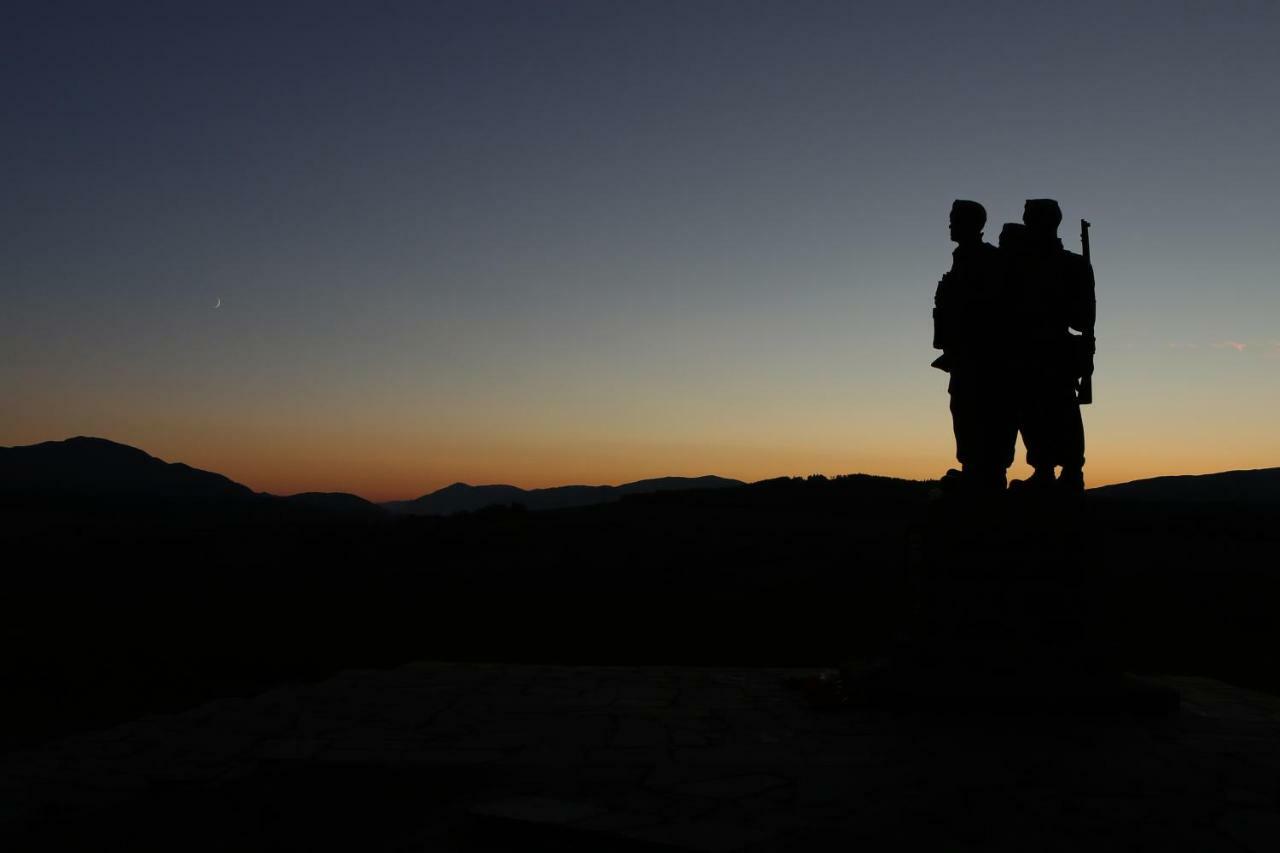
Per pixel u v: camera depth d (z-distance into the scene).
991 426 10.62
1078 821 6.80
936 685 9.99
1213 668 14.58
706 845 6.25
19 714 11.12
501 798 7.33
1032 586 10.17
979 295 10.70
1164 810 7.03
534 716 10.09
